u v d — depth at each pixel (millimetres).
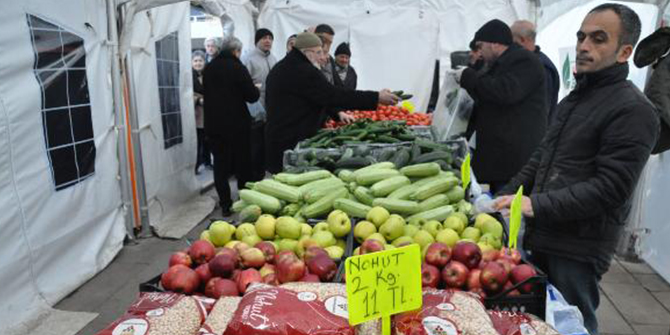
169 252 4691
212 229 2020
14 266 3285
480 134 3895
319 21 8492
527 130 3719
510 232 1819
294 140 4496
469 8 8508
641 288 3949
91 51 4148
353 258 1146
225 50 5605
